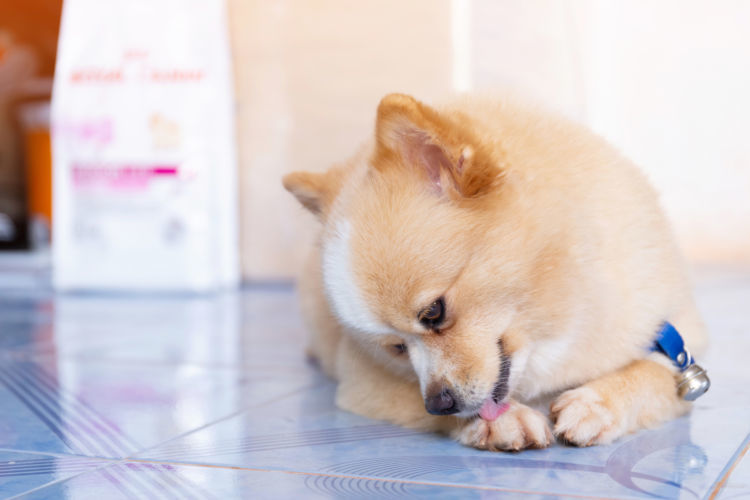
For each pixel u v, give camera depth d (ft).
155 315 4.85
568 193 2.71
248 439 2.75
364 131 5.86
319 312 3.28
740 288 5.41
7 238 8.39
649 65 7.68
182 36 5.55
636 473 2.48
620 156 2.91
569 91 6.02
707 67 7.56
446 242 2.62
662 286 2.81
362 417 2.91
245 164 6.11
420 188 2.68
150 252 5.74
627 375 2.75
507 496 2.39
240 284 6.23
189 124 5.61
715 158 7.64
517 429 2.63
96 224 5.77
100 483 2.50
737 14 7.43
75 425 2.88
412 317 2.64
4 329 4.38
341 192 2.86
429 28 5.68
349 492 2.43
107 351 3.76
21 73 8.40
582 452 2.60
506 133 2.77
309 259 3.44
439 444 2.70
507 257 2.63
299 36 5.90
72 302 5.53
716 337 3.66
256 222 6.15
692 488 2.40
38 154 8.09
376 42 5.77
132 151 5.67
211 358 3.61
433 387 2.65
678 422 2.76
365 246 2.66
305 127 5.97
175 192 5.67
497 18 5.82
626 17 7.64
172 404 3.05
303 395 3.13
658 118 7.72
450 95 3.03
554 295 2.67
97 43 5.60
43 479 2.53
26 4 8.34
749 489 2.39
